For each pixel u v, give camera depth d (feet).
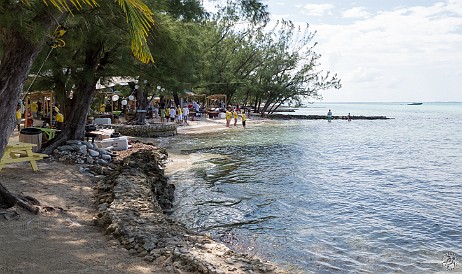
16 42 24.62
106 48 54.24
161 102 151.12
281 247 28.60
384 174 59.57
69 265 18.98
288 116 214.69
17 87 25.11
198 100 196.03
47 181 37.19
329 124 176.86
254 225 33.71
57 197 32.01
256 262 22.25
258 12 54.75
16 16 23.11
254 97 229.25
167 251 21.25
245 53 199.31
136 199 31.40
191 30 55.47
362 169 63.62
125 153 62.23
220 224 33.73
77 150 52.60
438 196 45.65
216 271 19.24
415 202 42.65
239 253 25.40
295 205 40.45
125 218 25.91
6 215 24.81
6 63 24.82
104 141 63.31
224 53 185.57
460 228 33.65
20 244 21.04
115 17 33.99
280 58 209.05
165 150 71.31
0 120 24.66
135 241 22.47
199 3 67.21
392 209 39.65
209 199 41.73
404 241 30.37
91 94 57.52
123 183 36.42
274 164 65.72
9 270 17.67
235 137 106.42
